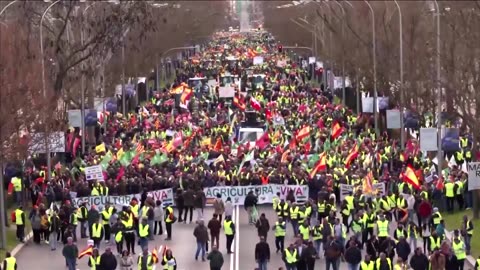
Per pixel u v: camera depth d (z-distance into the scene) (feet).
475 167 322.96
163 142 467.52
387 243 261.03
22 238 325.01
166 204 354.54
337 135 449.06
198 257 297.74
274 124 536.42
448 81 422.82
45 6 535.60
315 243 289.53
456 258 249.75
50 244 315.99
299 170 376.68
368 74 580.71
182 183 356.18
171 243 319.68
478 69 404.16
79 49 483.51
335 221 285.84
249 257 298.56
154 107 636.89
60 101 562.25
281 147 436.76
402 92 463.42
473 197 336.70
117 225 292.40
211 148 449.06
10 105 343.87
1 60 372.38
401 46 466.70
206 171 380.37
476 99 370.32
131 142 467.11
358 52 631.56
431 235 269.64
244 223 352.28
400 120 470.39
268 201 367.86
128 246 295.89
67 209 320.29
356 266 258.57
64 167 428.97
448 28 488.02
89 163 407.64
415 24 567.18
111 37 556.51
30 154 378.32
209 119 562.25
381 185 338.95
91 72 527.81
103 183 354.33
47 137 374.84
